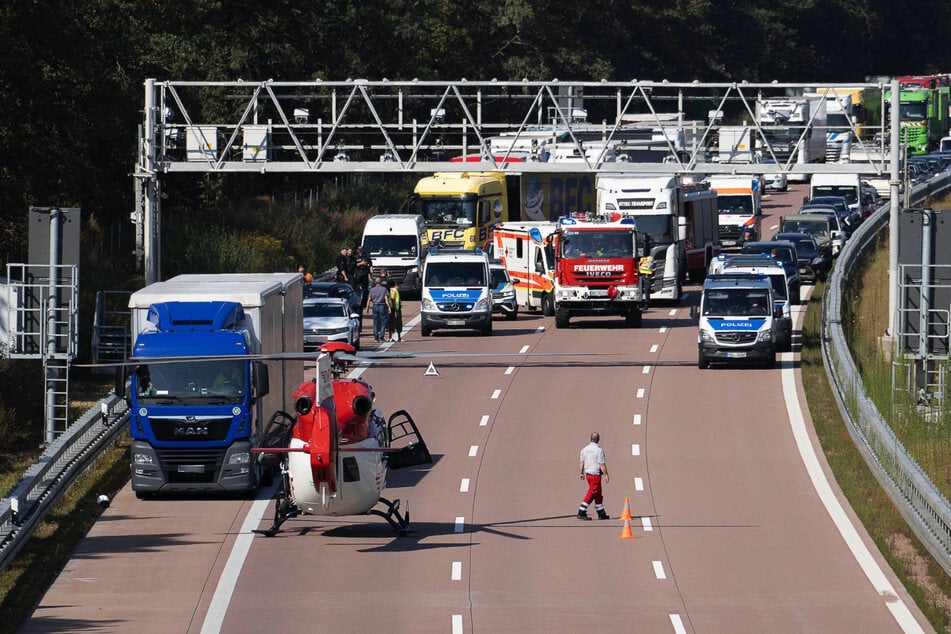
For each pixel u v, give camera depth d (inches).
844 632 2955.2
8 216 7785.4
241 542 3769.7
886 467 4200.3
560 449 4906.5
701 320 6491.1
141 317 4352.9
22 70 7554.1
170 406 4136.3
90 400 5767.7
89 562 3572.8
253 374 4202.8
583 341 7406.5
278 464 4350.4
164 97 7130.9
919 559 3555.6
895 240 6451.8
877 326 7691.9
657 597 3230.8
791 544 3700.8
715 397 5816.9
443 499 4249.5
